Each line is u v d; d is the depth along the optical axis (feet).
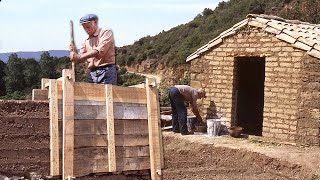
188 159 42.47
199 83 53.16
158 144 22.52
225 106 50.93
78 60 23.43
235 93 50.96
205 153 43.65
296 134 44.91
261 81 60.03
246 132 58.18
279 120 46.14
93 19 24.54
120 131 21.63
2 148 19.43
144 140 22.36
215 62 51.72
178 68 172.55
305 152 41.37
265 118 47.14
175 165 40.24
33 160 19.83
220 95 51.37
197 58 53.31
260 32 47.85
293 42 44.91
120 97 21.76
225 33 50.67
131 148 21.88
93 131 20.83
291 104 45.34
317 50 43.62
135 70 230.89
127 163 21.66
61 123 20.24
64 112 19.98
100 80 24.88
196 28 217.97
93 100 21.02
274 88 46.65
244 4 187.83
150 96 22.57
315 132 43.93
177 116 50.52
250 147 42.88
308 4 133.39
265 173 38.17
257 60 59.47
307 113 44.34
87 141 20.62
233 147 42.63
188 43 186.29
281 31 46.24
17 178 19.47
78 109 20.56
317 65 43.75
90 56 23.81
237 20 174.91
